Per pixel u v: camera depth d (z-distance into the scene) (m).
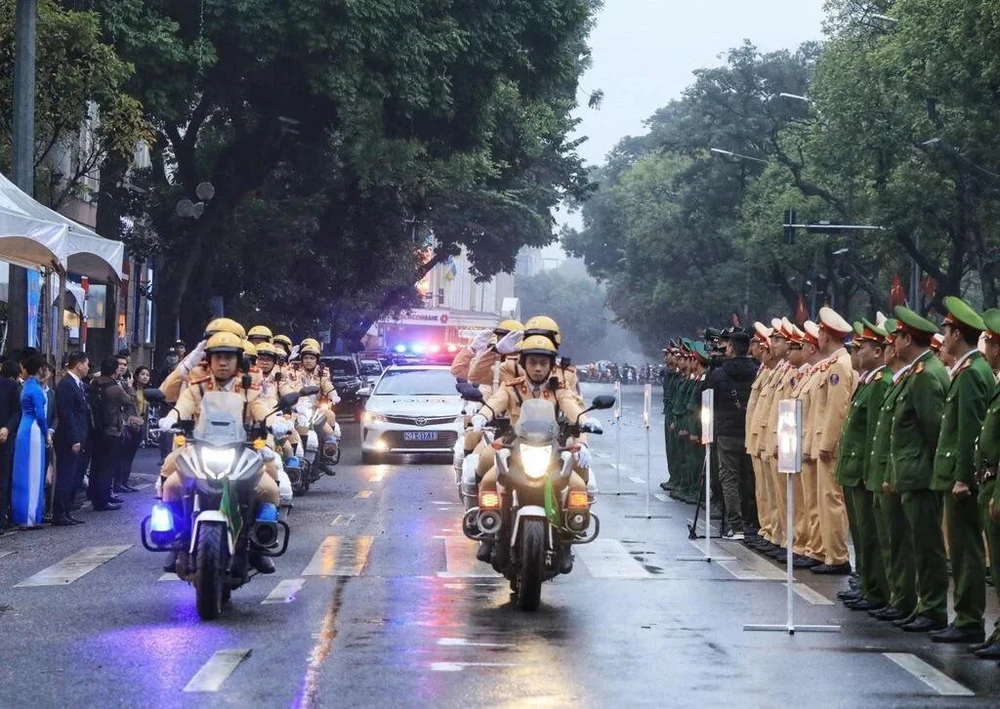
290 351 42.00
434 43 60.16
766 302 143.12
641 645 18.00
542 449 20.66
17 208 33.16
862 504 21.25
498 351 26.56
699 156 139.88
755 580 24.08
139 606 20.83
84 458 36.12
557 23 64.44
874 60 78.12
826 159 85.00
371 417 51.47
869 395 21.28
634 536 30.16
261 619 19.66
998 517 17.34
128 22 55.78
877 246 88.06
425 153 66.06
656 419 97.06
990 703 14.84
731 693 15.24
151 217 71.50
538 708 14.45
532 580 20.14
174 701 14.72
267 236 77.06
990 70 64.44
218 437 20.09
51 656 17.09
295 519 32.78
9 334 38.75
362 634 18.53
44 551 27.55
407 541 28.58
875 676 16.22
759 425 28.48
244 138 67.38
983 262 82.44
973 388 18.28
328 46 57.53
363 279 88.12
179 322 73.25
